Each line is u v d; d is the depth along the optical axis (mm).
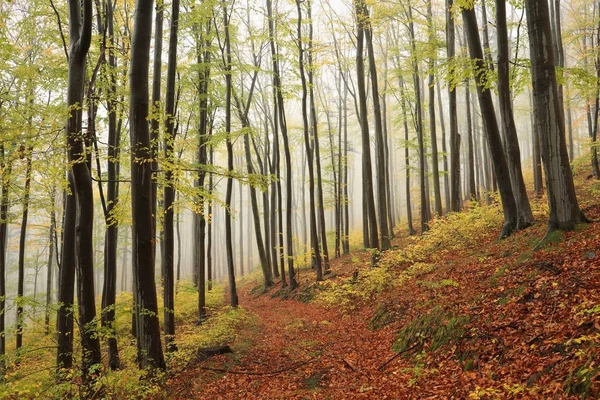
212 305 18891
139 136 7988
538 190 20656
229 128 16047
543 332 5574
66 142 7906
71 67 7703
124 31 12250
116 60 12438
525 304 6574
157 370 7980
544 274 7113
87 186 7914
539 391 4457
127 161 12680
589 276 6238
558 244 8039
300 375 8047
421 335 7824
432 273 11977
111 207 11023
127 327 15555
